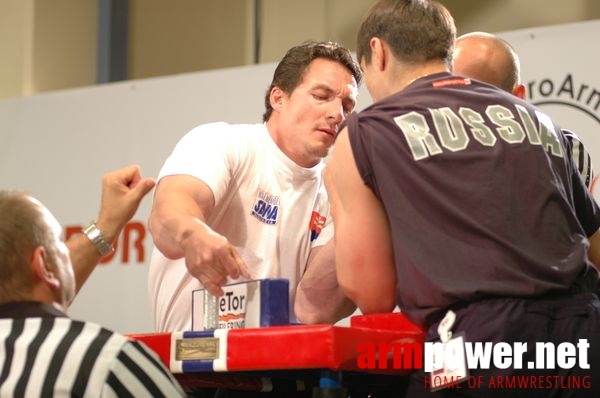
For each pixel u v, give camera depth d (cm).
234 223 591
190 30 1275
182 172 554
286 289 445
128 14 1314
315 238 619
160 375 383
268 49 1216
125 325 1007
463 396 396
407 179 424
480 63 626
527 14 1095
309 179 612
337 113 595
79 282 539
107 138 1052
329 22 1183
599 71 855
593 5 1065
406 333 420
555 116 866
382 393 505
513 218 411
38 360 374
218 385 506
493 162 420
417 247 414
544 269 402
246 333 415
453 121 433
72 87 1302
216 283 461
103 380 371
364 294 444
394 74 479
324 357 393
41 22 1308
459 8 1127
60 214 1062
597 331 405
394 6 482
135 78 1302
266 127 613
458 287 399
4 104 1105
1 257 395
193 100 1014
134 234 1013
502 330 390
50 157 1076
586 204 465
